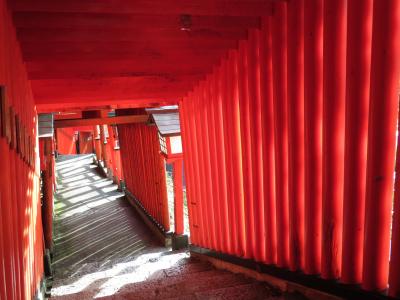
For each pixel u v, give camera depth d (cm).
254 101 321
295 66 264
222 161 405
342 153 239
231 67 353
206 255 488
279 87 283
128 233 828
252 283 345
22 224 229
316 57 244
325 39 229
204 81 421
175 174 659
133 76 381
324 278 257
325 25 228
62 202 1127
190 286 360
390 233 216
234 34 323
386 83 196
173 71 389
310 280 272
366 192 215
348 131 221
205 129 438
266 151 311
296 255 288
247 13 274
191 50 355
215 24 290
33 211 332
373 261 218
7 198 166
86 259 689
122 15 270
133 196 1038
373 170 207
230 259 408
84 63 361
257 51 312
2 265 153
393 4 190
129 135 1020
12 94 204
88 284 485
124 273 532
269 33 292
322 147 243
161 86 440
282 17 273
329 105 233
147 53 338
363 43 210
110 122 822
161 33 301
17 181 212
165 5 254
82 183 1374
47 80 389
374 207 211
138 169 948
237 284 354
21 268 221
